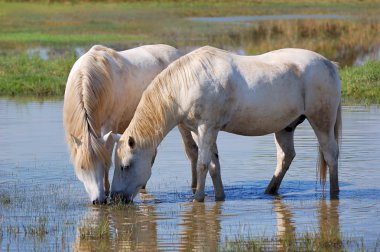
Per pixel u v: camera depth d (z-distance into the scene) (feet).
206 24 195.21
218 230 37.68
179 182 49.88
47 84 92.84
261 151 58.23
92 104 43.19
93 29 179.11
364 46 140.26
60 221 39.75
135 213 41.68
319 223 38.78
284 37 160.45
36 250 34.40
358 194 45.60
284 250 33.71
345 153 55.36
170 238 36.24
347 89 84.17
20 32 171.12
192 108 42.96
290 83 44.24
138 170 43.29
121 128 48.91
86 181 42.09
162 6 250.16
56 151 57.41
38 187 47.44
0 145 59.31
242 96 43.37
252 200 44.80
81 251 34.19
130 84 47.78
